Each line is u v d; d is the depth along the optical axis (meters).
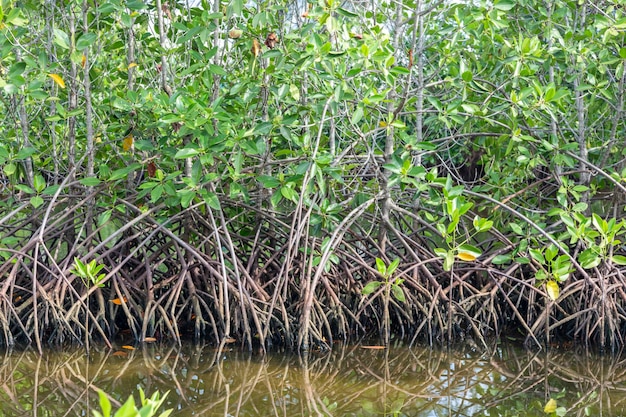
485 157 8.10
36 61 6.28
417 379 5.63
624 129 7.95
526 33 7.48
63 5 6.63
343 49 6.29
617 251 7.42
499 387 5.44
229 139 6.00
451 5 6.81
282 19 6.57
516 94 7.04
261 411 4.74
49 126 7.59
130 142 6.54
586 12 7.71
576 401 5.09
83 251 6.79
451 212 5.97
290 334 6.48
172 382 5.38
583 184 7.53
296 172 6.13
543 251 7.11
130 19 5.93
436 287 6.91
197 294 6.81
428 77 7.31
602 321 6.57
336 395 5.15
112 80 7.47
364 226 8.17
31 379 5.41
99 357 6.09
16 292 6.74
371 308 7.05
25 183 7.88
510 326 7.47
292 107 7.08
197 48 7.24
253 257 6.99
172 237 6.64
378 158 7.56
